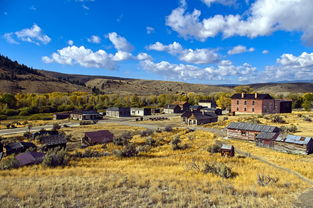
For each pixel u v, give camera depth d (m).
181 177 17.84
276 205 11.64
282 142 33.16
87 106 129.12
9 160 24.06
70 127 69.38
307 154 30.45
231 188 14.84
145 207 10.86
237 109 85.88
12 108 113.56
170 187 14.62
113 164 25.09
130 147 32.72
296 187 15.94
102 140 46.53
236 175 19.55
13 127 68.88
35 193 12.32
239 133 42.94
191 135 49.28
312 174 20.28
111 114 106.56
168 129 58.66
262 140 36.19
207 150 33.28
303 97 104.69
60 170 20.86
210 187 14.88
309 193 14.23
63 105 123.31
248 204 11.41
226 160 27.03
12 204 10.78
